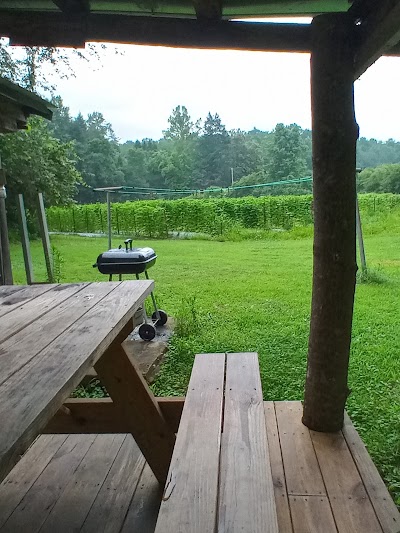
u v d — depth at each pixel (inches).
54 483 96.0
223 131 2150.6
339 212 98.3
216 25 98.0
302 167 1712.6
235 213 756.0
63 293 92.6
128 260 180.1
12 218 642.8
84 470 100.3
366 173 1187.9
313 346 105.8
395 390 141.4
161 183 1873.8
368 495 85.6
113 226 787.4
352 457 97.1
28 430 41.1
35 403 45.3
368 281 309.9
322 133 96.9
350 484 88.6
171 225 763.4
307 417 108.8
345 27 93.7
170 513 46.5
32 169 636.1
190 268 405.7
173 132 2278.5
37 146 644.7
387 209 733.9
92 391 137.3
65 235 763.4
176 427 95.6
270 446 101.3
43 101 172.1
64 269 406.9
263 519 45.5
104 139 1614.2
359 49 92.2
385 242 544.1
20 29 100.3
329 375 104.4
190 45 98.8
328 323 102.7
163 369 163.3
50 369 53.2
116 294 89.8
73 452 107.2
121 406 91.4
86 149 1534.2
